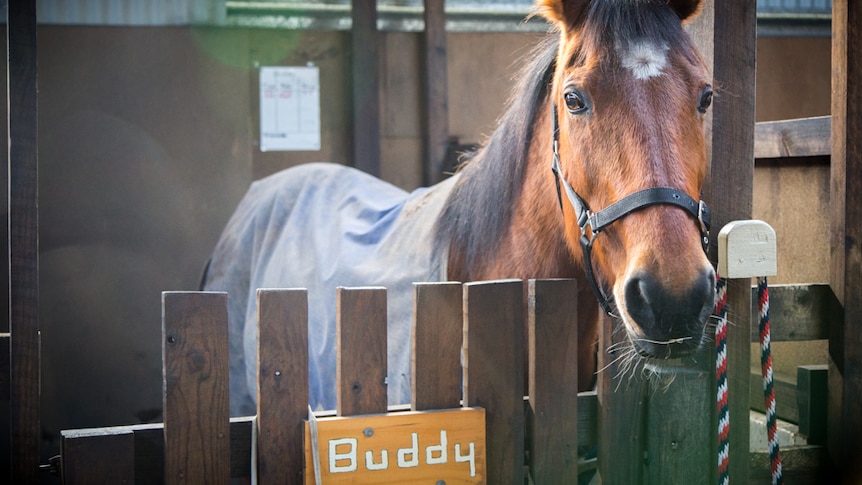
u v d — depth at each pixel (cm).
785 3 557
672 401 170
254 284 304
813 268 254
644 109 149
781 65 561
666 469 170
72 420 460
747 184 178
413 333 150
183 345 136
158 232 486
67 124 468
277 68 505
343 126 521
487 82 538
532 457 160
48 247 465
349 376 144
